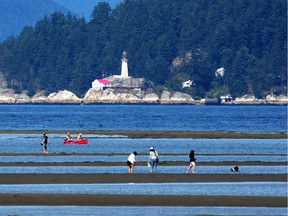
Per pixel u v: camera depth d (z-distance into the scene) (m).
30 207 153.25
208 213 149.25
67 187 173.75
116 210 151.12
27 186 174.88
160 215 147.50
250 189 173.12
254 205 156.25
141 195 164.50
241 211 151.25
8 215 146.62
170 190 170.88
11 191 168.25
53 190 169.75
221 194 166.50
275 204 157.12
